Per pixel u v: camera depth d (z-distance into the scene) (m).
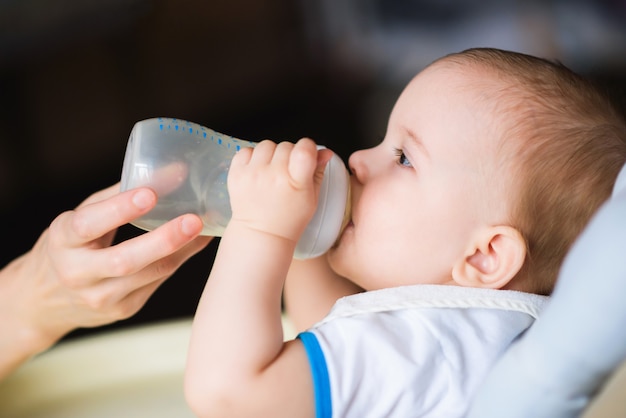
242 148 0.91
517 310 0.91
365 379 0.84
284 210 0.87
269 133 3.01
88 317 1.04
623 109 1.00
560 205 0.95
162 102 2.94
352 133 2.94
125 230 2.31
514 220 0.95
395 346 0.85
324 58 3.25
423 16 3.04
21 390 1.25
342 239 1.01
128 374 1.30
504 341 0.88
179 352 1.32
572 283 0.53
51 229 0.94
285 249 0.88
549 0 2.75
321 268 1.16
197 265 2.25
